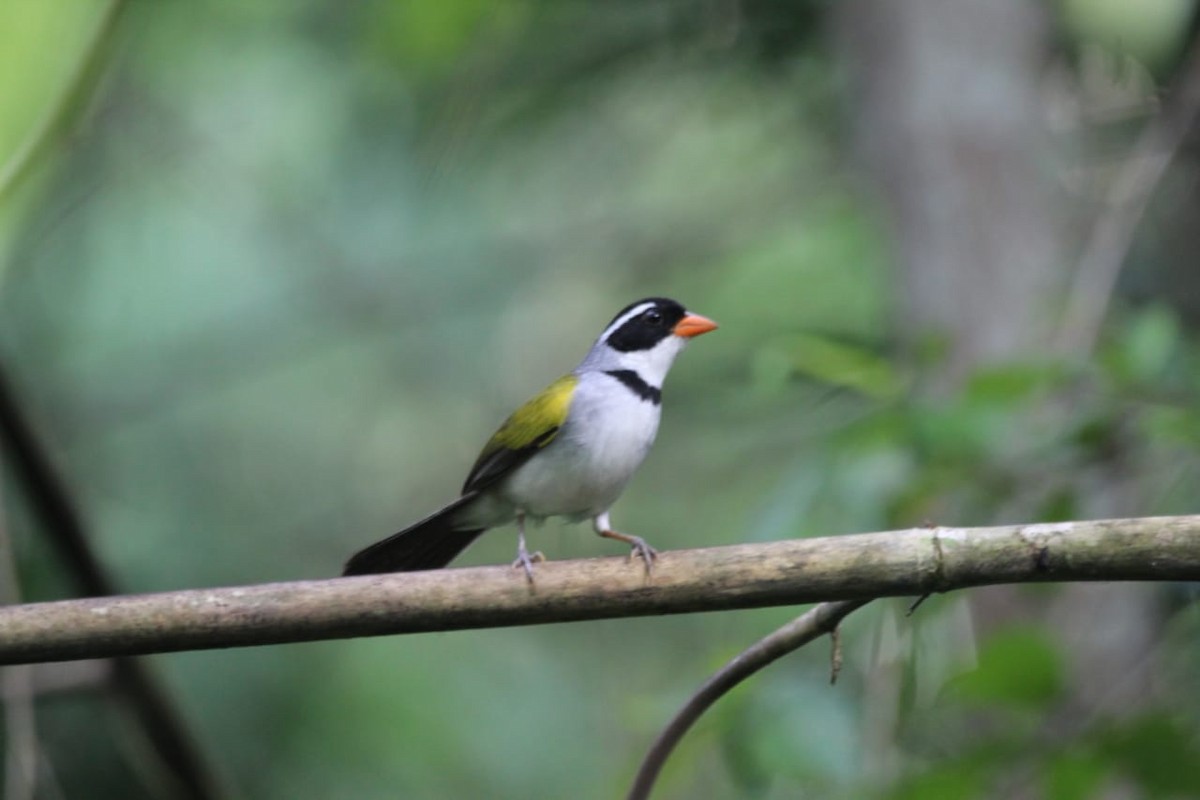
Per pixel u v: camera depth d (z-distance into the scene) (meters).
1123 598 10.18
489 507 9.20
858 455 9.34
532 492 9.02
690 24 13.48
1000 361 10.16
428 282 15.98
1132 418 9.15
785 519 9.38
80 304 13.82
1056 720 8.44
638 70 13.97
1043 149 11.40
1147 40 10.59
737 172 16.16
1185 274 12.15
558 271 16.20
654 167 16.33
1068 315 10.36
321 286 15.52
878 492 9.16
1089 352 10.11
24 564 10.27
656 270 15.84
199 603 6.18
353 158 14.70
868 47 11.73
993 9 11.57
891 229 11.60
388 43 11.23
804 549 6.20
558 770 12.63
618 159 15.85
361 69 13.83
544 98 13.95
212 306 14.82
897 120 11.49
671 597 6.24
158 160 14.76
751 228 15.55
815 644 9.71
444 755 12.03
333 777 11.52
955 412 9.05
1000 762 8.12
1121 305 11.71
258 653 11.65
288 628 6.20
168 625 6.15
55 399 13.32
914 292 11.27
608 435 9.01
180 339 14.65
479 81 10.51
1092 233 12.16
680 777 9.01
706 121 14.98
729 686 6.98
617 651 13.78
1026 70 11.52
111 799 10.70
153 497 13.77
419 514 15.49
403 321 15.89
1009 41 11.52
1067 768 7.94
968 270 11.07
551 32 13.59
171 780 9.47
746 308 14.88
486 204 15.89
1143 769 7.90
